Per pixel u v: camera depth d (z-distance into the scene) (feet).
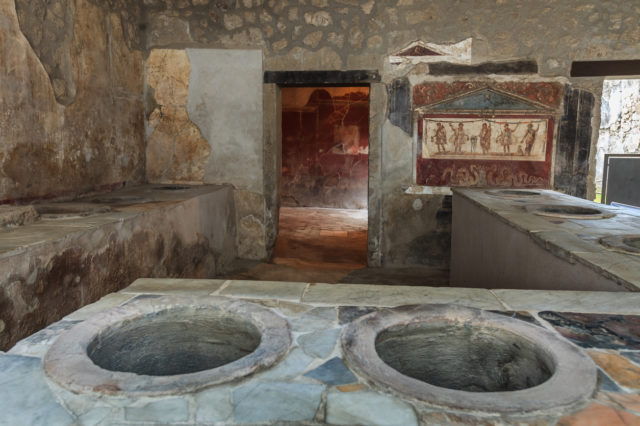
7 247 6.93
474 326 4.80
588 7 17.28
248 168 19.45
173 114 19.52
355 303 5.56
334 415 3.21
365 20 18.19
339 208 33.55
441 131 18.38
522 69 17.78
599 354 4.18
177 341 5.29
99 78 15.66
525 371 4.56
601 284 6.44
